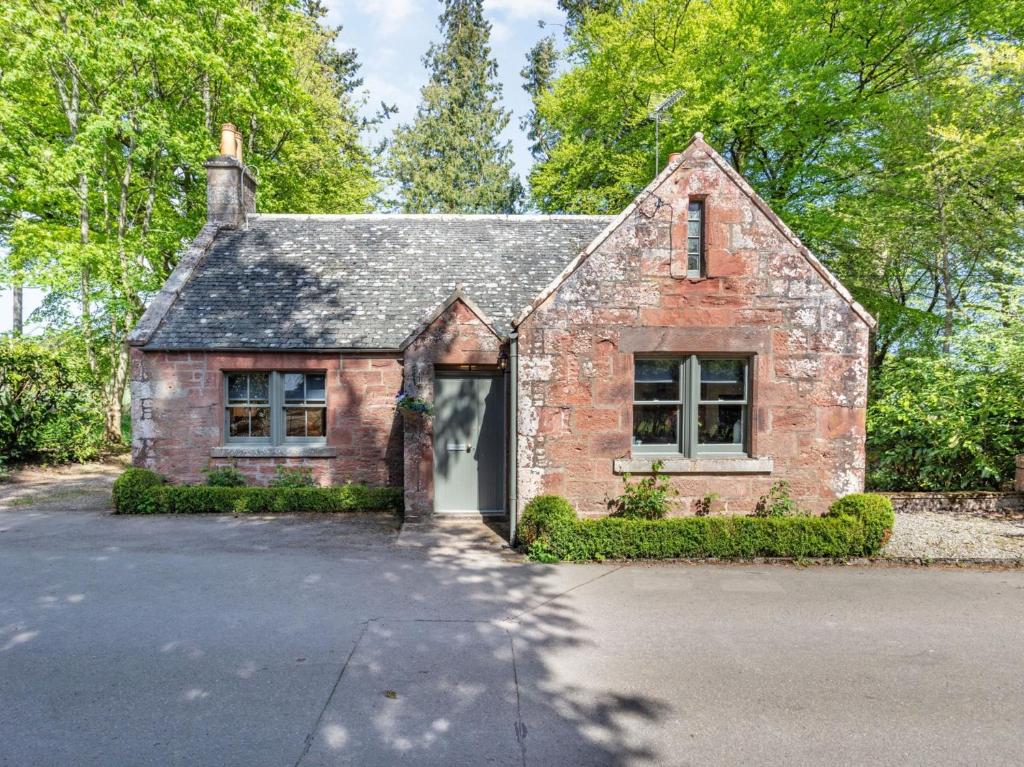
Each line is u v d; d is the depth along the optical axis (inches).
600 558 297.3
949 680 185.5
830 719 163.6
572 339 318.7
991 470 393.7
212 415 438.0
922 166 509.4
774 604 245.3
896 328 650.2
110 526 360.8
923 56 603.2
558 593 254.7
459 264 507.8
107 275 610.5
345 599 245.6
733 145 737.6
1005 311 437.7
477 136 1459.2
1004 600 251.4
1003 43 466.3
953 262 582.2
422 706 166.7
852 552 301.6
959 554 302.2
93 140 577.9
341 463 447.2
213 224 539.2
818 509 327.6
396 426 447.2
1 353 540.7
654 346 321.4
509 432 360.5
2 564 287.7
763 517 309.3
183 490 395.5
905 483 434.3
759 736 155.3
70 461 602.5
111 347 681.0
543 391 318.0
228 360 438.0
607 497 322.7
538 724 159.0
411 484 373.7
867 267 627.8
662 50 733.3
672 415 335.6
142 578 268.5
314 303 468.4
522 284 485.1
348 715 161.6
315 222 558.6
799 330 324.8
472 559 300.0
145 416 434.3
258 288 479.5
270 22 755.4
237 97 632.4
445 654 198.1
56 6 579.5
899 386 460.4
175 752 144.8
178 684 177.0
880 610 239.9
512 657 196.7
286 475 440.8
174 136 611.8
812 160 698.2
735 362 334.3
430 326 376.2
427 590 256.5
